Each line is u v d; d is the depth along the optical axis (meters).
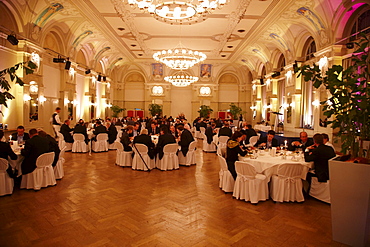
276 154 5.84
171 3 6.57
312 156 5.08
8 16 9.07
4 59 8.95
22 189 5.50
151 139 8.10
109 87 20.72
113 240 3.48
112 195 5.29
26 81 9.77
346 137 3.62
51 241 3.43
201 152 11.13
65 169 7.41
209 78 23.20
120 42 14.88
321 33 9.74
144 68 23.12
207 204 4.88
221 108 24.12
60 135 9.91
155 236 3.61
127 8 9.66
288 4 8.91
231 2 8.95
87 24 11.92
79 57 15.38
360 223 3.32
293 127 12.96
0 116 8.95
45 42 11.63
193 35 13.29
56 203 4.77
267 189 5.14
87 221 4.05
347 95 3.54
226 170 5.55
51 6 9.51
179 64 11.37
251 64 20.19
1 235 3.57
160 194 5.40
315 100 10.45
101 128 10.54
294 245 3.43
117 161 8.12
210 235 3.67
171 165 7.63
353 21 8.83
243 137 6.23
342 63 9.14
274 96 16.22
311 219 4.27
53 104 12.70
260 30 12.05
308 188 5.42
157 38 13.94
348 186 3.38
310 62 11.34
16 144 5.95
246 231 3.81
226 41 14.36
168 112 23.56
